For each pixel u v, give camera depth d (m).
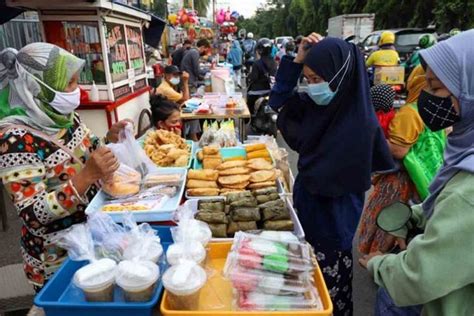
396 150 2.20
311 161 1.54
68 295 1.04
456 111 1.01
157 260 1.13
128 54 4.37
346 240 1.65
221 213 1.41
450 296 0.94
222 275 1.13
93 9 3.40
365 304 2.48
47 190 1.39
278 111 1.80
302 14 41.03
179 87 6.11
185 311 0.93
